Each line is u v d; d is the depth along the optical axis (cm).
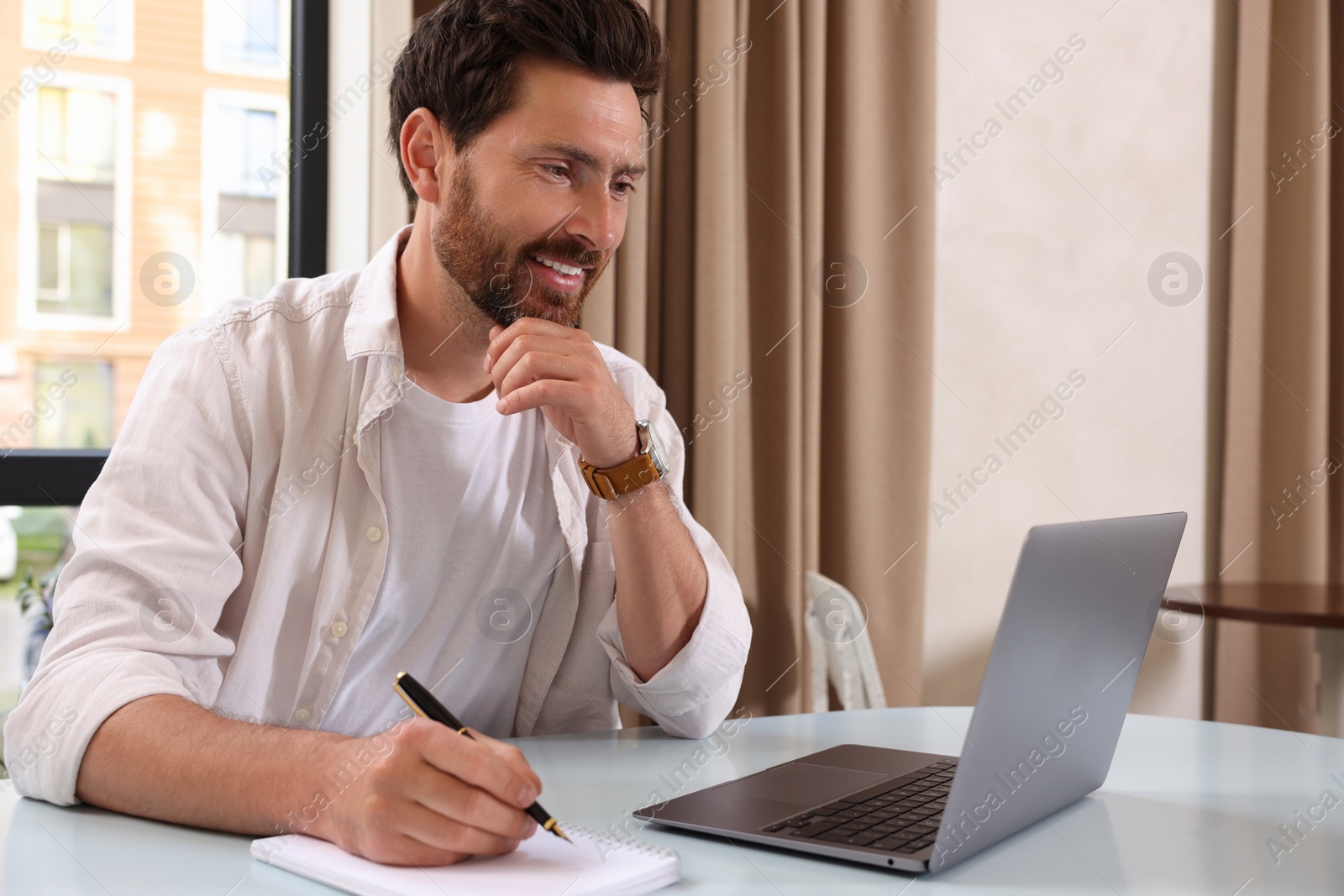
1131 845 63
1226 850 63
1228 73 230
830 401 189
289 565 89
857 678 171
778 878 56
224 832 63
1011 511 212
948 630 208
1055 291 215
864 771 77
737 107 176
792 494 180
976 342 209
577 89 85
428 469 93
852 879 56
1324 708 215
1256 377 227
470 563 97
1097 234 219
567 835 60
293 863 56
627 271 167
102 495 80
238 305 94
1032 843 64
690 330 176
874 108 190
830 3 188
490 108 85
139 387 89
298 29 165
